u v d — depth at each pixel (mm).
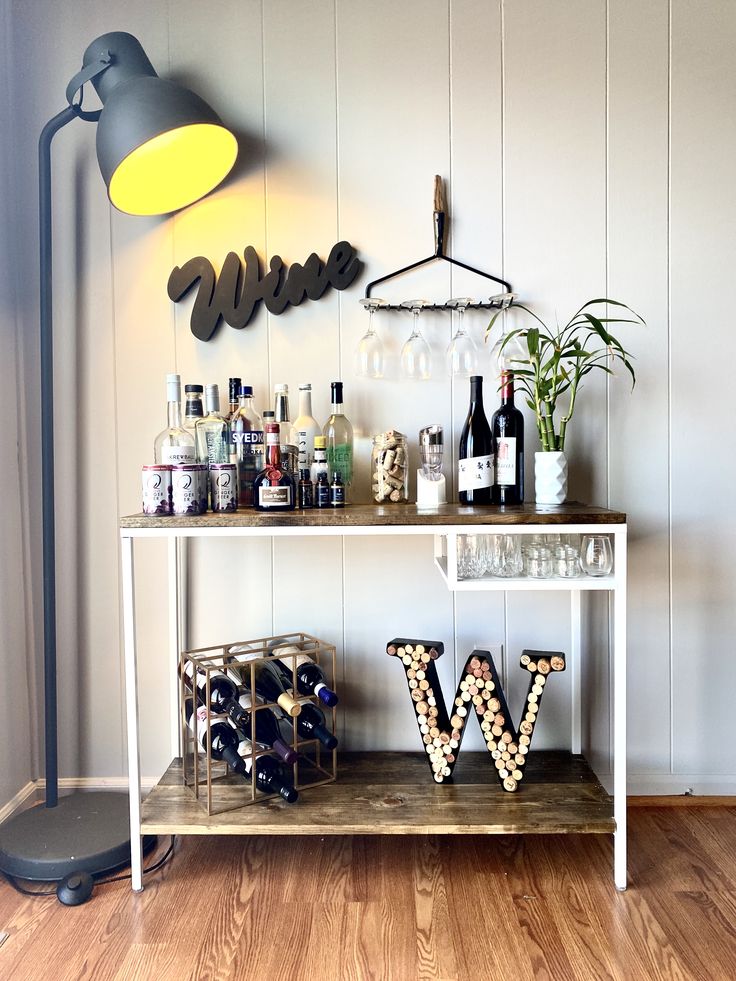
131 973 1253
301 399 1751
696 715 1846
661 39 1783
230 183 1835
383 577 1860
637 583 1834
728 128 1787
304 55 1818
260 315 1846
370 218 1823
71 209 1856
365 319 1836
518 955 1280
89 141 1851
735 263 1798
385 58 1812
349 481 1770
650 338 1807
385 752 1849
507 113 1805
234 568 1874
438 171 1814
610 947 1299
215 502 1548
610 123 1797
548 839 1688
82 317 1862
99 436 1869
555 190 1807
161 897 1470
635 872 1534
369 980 1225
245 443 1696
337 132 1820
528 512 1484
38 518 1886
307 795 1592
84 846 1554
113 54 1615
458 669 1858
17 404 1855
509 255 1813
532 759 1781
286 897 1463
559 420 1816
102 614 1888
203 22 1826
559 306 1813
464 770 1722
